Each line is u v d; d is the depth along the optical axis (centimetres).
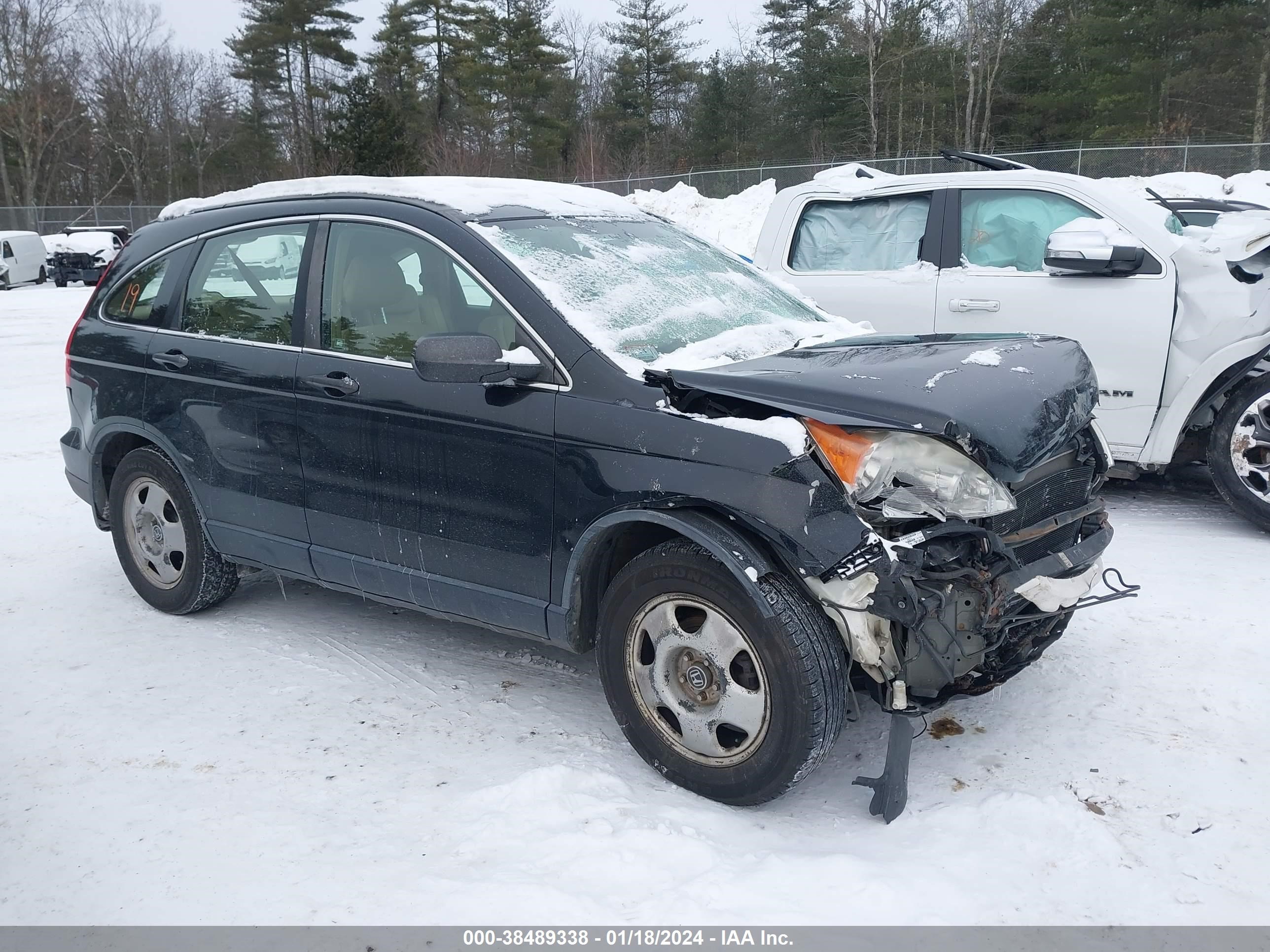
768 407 296
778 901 263
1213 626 428
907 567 271
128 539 477
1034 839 288
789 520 279
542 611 339
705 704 309
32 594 511
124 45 6619
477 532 349
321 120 5972
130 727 371
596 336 330
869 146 4534
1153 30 3691
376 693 396
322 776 334
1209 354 533
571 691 396
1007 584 284
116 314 475
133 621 473
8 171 6356
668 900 264
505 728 366
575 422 321
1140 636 421
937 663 281
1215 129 3666
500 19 5141
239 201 445
